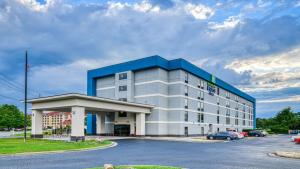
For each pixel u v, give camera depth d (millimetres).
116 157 18438
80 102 36375
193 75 56906
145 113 49469
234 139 45031
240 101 91500
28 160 16625
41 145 26250
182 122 51062
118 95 54344
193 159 17797
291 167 14805
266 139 49156
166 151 23266
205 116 61500
